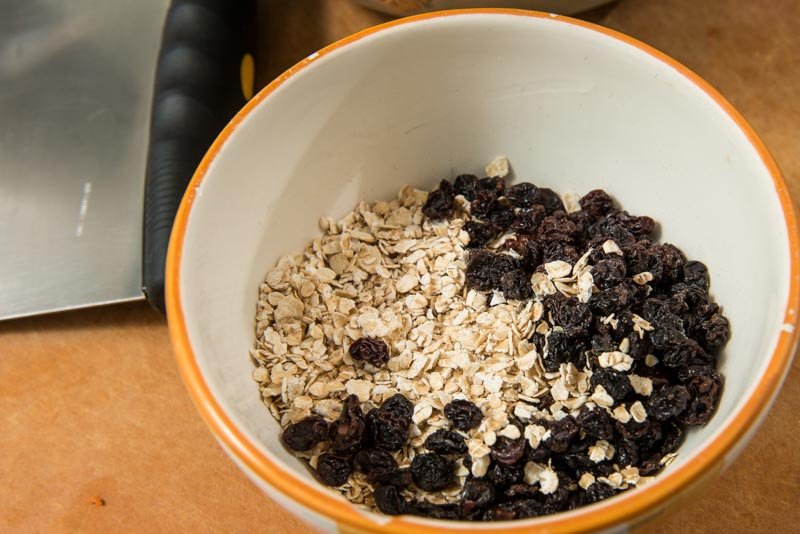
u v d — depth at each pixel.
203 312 0.36
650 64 0.39
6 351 0.45
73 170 0.48
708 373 0.37
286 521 0.41
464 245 0.42
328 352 0.40
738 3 0.49
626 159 0.42
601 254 0.40
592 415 0.37
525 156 0.44
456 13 0.40
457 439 0.37
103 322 0.45
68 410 0.44
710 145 0.39
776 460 0.41
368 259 0.42
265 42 0.50
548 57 0.41
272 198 0.40
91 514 0.41
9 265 0.45
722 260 0.39
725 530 0.40
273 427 0.38
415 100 0.42
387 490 0.36
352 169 0.43
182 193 0.44
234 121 0.38
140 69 0.50
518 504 0.36
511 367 0.39
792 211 0.36
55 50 0.51
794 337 0.34
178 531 0.41
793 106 0.47
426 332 0.40
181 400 0.44
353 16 0.50
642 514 0.32
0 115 0.49
